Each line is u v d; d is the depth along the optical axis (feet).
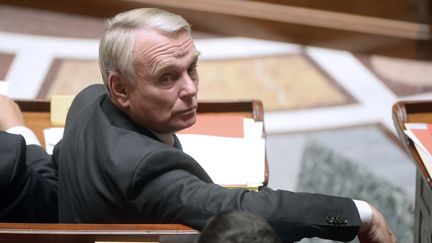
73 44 53.01
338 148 43.01
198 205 17.84
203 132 25.16
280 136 44.04
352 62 52.39
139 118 19.63
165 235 17.54
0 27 54.54
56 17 56.13
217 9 54.39
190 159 18.94
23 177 20.12
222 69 51.01
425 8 51.93
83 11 56.18
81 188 19.49
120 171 18.42
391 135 44.27
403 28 52.54
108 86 19.34
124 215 18.94
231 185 22.79
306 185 39.81
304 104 47.32
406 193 39.22
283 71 50.96
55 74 49.55
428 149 23.18
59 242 17.52
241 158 23.90
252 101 26.50
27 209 20.45
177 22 18.78
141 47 18.51
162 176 18.37
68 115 22.43
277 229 17.94
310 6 53.36
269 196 18.28
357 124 45.27
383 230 18.76
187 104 19.36
